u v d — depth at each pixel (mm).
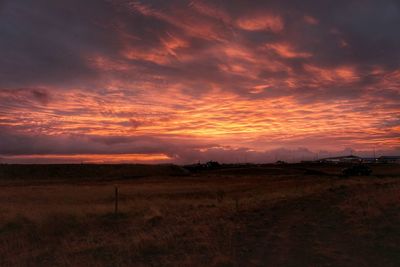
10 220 16250
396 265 8297
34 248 12070
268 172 94812
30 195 31797
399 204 15258
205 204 22062
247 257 9523
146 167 110875
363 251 9539
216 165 139625
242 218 15414
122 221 16750
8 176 87312
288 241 11078
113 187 43688
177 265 9078
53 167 100438
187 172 106438
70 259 10156
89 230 14742
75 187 44844
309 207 17781
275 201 20672
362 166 57219
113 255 10336
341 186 27422
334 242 10633
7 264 10133
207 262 9219
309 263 8812
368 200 17594
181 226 13977
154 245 10984
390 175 55688
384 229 11469
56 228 15031
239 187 41656
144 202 23688
